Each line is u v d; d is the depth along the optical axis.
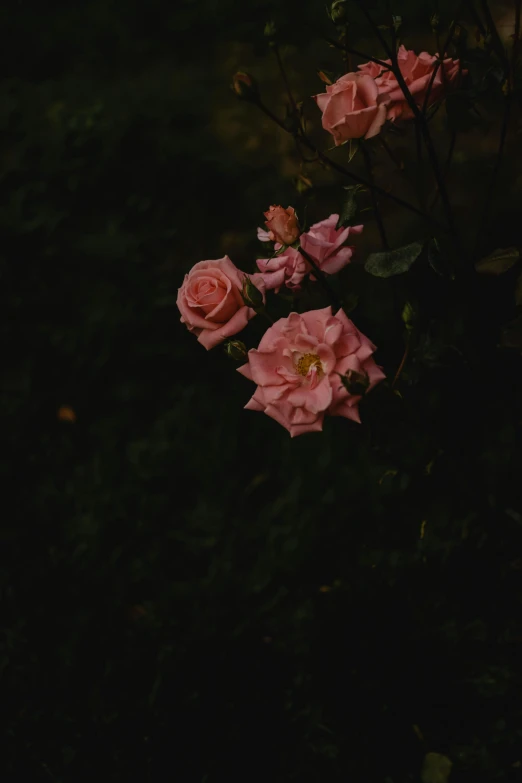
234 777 1.32
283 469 1.59
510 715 1.32
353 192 1.11
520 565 1.35
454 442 1.25
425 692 1.34
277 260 1.09
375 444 1.20
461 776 1.29
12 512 1.59
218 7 2.80
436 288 1.25
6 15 2.99
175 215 2.09
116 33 2.88
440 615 1.38
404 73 1.12
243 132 2.28
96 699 1.37
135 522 1.55
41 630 1.44
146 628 1.43
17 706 1.38
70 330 1.84
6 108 2.38
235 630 1.41
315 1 2.59
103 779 1.32
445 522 1.46
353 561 1.47
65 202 2.08
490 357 1.21
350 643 1.38
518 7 1.12
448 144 1.91
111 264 1.92
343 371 1.03
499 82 1.15
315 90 2.36
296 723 1.34
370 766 1.31
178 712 1.35
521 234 1.40
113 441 1.69
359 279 1.68
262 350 1.04
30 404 1.74
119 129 2.20
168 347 1.80
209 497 1.58
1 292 1.89
